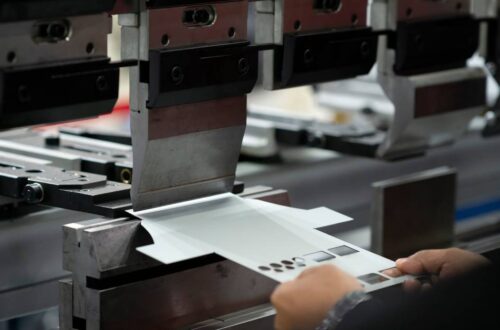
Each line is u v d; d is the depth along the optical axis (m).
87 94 1.78
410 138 2.57
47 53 1.72
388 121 3.57
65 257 1.87
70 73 1.75
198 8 1.90
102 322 1.83
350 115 3.76
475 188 3.21
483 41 2.71
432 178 2.68
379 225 2.56
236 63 1.95
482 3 2.65
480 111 2.69
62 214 2.25
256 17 2.12
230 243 1.86
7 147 2.38
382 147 2.60
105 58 1.80
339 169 2.81
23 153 2.35
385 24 2.38
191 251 1.79
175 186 1.98
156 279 1.91
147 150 1.88
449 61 2.54
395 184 2.58
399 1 2.35
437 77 2.52
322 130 2.87
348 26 2.19
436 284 1.79
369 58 2.24
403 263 1.95
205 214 1.97
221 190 2.08
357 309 1.78
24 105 1.68
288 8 2.06
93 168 2.25
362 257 1.94
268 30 2.09
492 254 2.33
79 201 1.94
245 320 2.00
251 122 2.84
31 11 1.67
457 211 3.15
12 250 2.13
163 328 1.94
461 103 2.60
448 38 2.47
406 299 1.80
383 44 2.40
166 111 1.89
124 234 1.86
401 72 2.41
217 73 1.92
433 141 2.64
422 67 2.47
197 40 1.91
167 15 1.85
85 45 1.78
